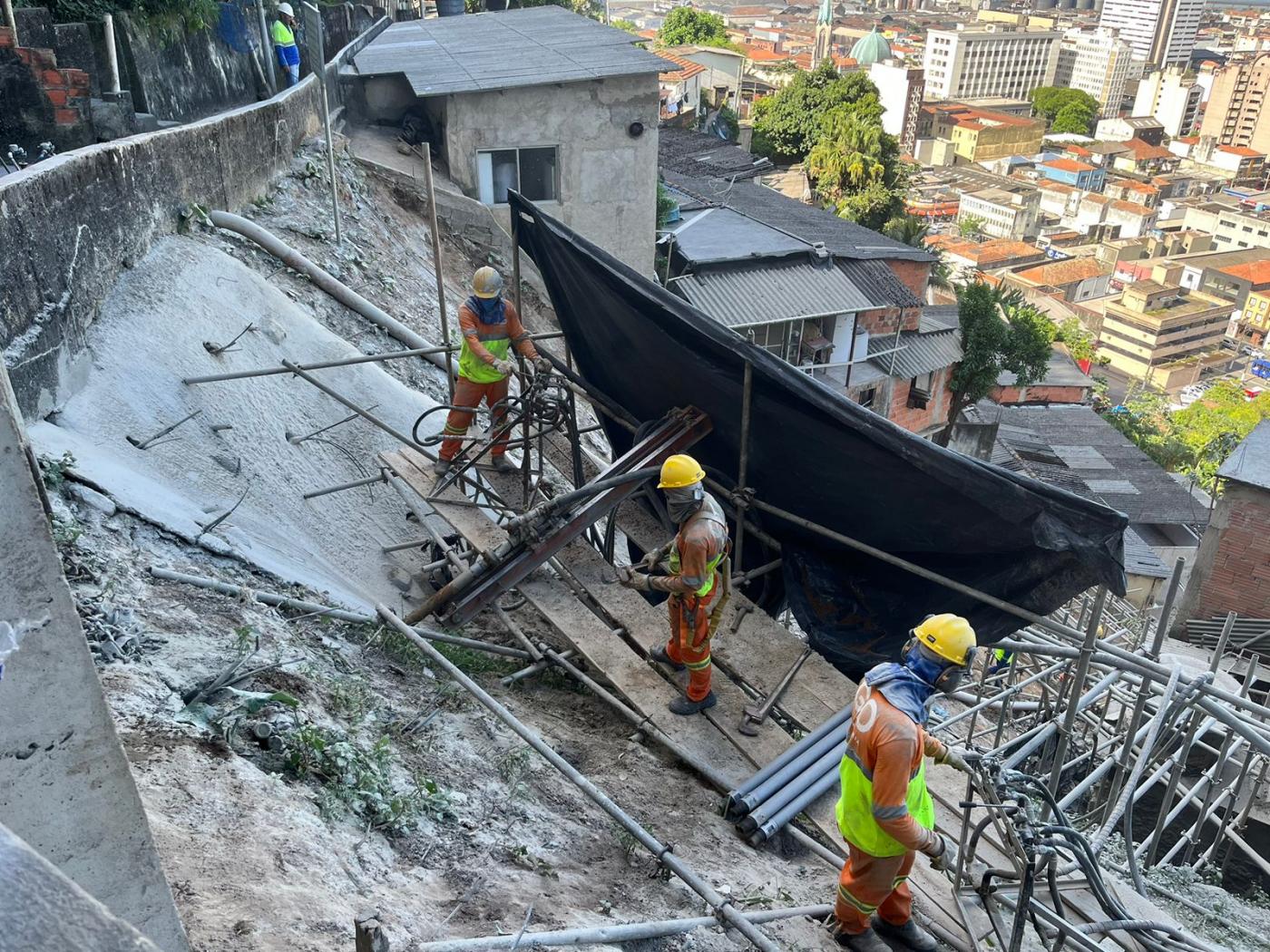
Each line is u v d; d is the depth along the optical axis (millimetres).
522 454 8727
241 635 5062
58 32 9828
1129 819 6305
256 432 8125
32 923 1033
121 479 6270
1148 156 189000
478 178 18734
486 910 3928
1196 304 126375
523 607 7613
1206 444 61812
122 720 4066
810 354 25281
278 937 3154
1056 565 6031
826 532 6664
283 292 10883
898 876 4297
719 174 34250
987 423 29984
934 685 4000
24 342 6211
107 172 8047
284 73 17422
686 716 6016
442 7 30547
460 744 5336
